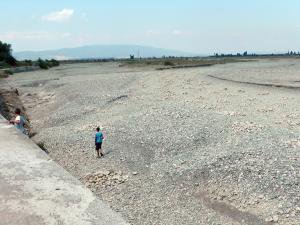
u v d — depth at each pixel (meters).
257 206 18.09
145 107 38.78
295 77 58.78
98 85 57.28
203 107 37.88
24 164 10.49
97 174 22.95
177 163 23.38
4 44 121.06
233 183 20.08
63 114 40.03
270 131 27.81
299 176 19.69
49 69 121.12
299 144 24.39
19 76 88.38
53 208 8.12
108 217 8.01
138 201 19.66
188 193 20.09
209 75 62.25
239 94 45.81
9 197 8.46
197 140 26.61
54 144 29.38
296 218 16.80
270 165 21.09
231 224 17.19
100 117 36.69
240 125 29.53
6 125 15.10
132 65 122.25
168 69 84.69
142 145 26.89
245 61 120.56
